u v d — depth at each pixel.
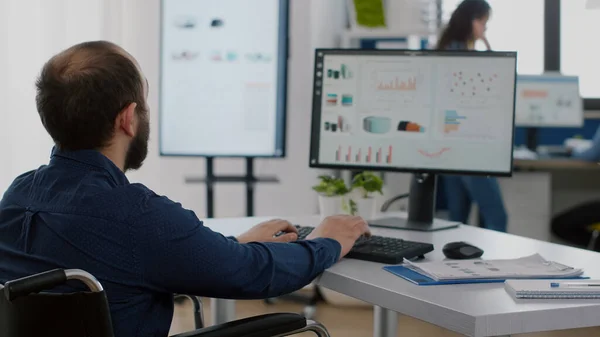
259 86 3.21
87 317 1.01
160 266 1.10
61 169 1.17
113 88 1.15
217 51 3.19
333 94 1.96
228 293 1.17
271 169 3.90
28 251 1.14
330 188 1.95
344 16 4.07
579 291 1.11
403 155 1.92
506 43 4.45
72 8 3.45
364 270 1.33
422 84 1.90
